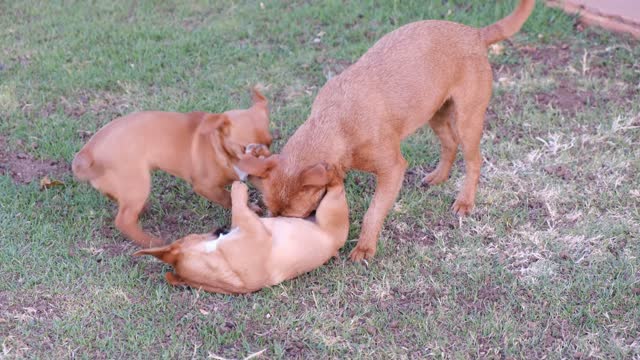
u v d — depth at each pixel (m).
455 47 2.65
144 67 3.40
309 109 3.19
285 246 2.50
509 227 2.75
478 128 2.73
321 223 2.53
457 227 2.76
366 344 2.41
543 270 2.60
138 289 2.54
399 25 3.63
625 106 3.19
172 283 2.53
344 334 2.43
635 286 2.54
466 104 2.70
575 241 2.68
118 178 2.60
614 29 3.56
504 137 3.09
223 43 3.56
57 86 3.30
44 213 2.77
